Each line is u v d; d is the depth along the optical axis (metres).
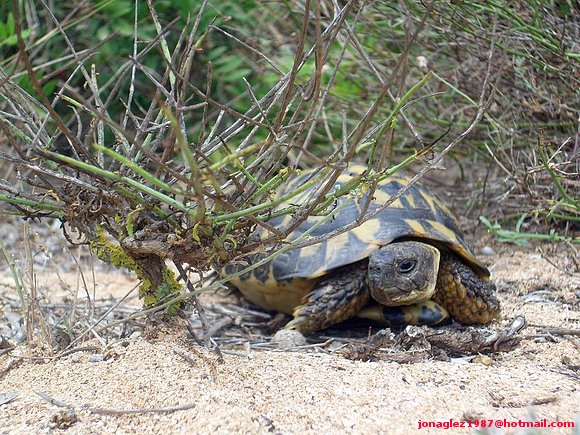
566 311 4.61
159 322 3.52
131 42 7.60
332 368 3.34
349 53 6.23
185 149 2.54
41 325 3.65
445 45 5.83
